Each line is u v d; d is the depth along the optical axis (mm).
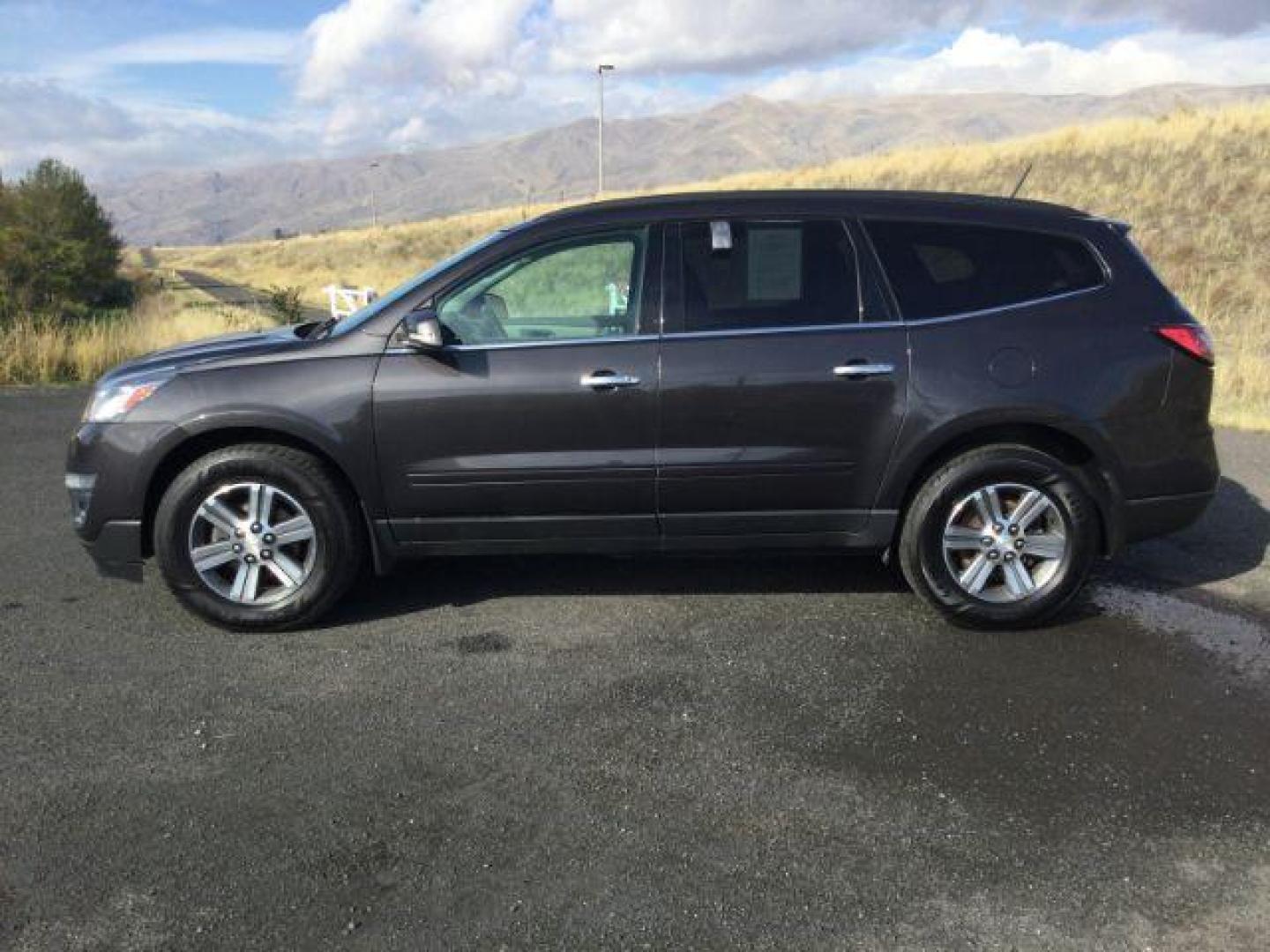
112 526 4289
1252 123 27875
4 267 23391
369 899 2615
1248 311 17844
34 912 2561
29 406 10312
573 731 3506
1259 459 7676
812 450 4219
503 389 4152
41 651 4172
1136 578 5074
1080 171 27891
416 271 55250
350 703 3713
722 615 4559
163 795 3098
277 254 93125
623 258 4273
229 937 2473
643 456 4215
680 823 2957
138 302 37062
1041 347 4203
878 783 3178
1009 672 3982
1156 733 3502
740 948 2441
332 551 4293
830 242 4273
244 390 4180
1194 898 2627
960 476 4219
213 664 4055
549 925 2518
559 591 4855
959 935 2484
